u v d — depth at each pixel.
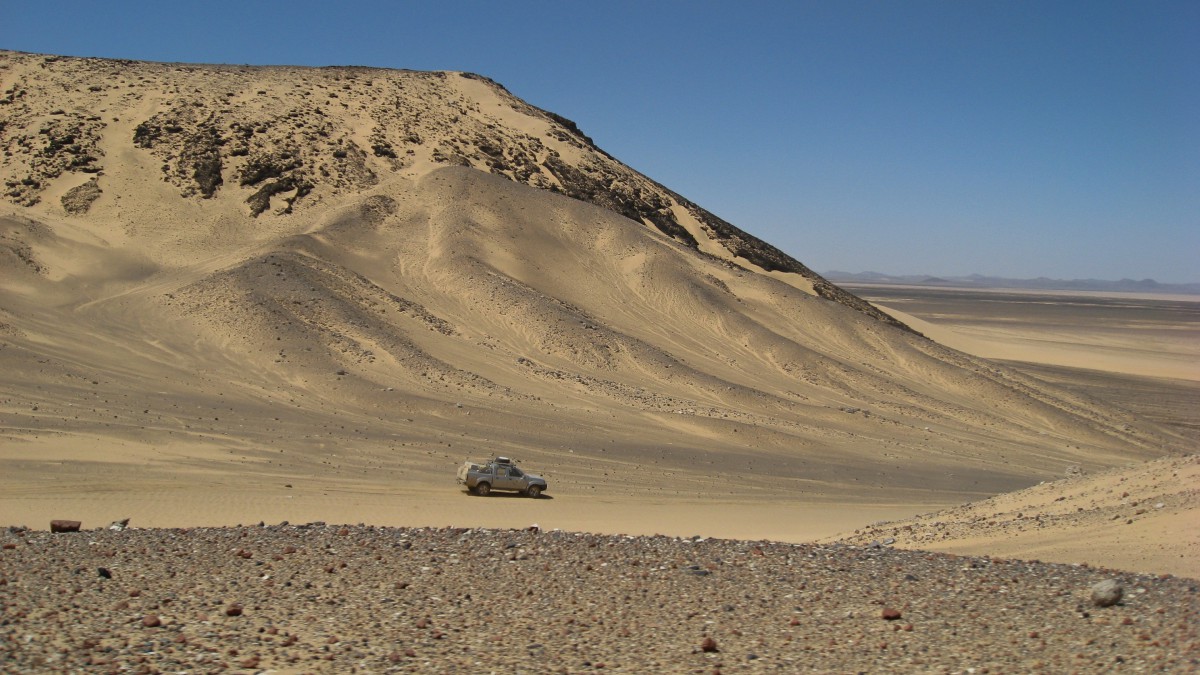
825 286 109.31
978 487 44.25
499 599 12.38
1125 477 25.75
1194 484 22.20
